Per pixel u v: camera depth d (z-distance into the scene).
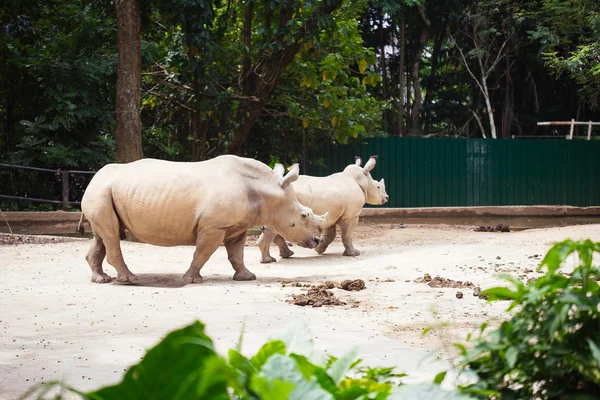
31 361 6.34
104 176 11.79
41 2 25.92
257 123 28.48
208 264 14.02
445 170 31.08
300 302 9.36
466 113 43.88
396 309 9.05
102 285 11.27
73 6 25.91
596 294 2.34
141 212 11.46
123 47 19.22
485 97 39.97
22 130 25.58
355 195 15.27
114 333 7.53
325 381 2.17
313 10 22.44
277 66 23.08
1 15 25.64
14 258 14.79
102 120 25.56
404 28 42.12
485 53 39.81
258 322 8.03
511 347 2.40
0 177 25.25
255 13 25.95
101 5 24.78
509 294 2.70
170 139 28.95
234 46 23.92
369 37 43.03
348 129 25.89
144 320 8.21
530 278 11.69
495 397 2.43
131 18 19.20
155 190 11.48
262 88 23.64
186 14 21.55
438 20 41.91
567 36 34.97
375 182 16.11
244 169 11.98
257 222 12.03
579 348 2.30
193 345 1.71
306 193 14.71
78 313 8.67
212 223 11.47
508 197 31.80
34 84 26.25
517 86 42.69
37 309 8.96
